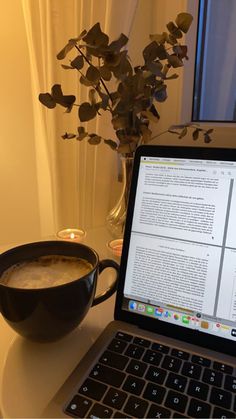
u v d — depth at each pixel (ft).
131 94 2.06
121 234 2.51
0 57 3.68
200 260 1.46
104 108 2.04
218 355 1.36
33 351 1.46
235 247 1.39
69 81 2.84
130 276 1.59
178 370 1.28
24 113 3.84
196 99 3.14
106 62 2.00
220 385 1.22
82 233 2.55
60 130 2.96
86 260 1.61
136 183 1.62
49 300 1.29
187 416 1.11
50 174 3.23
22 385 1.29
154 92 2.12
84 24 2.59
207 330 1.42
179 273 1.49
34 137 3.89
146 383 1.23
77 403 1.16
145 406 1.14
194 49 2.93
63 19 2.72
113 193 3.07
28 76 3.67
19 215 4.36
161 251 1.54
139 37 2.96
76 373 1.29
